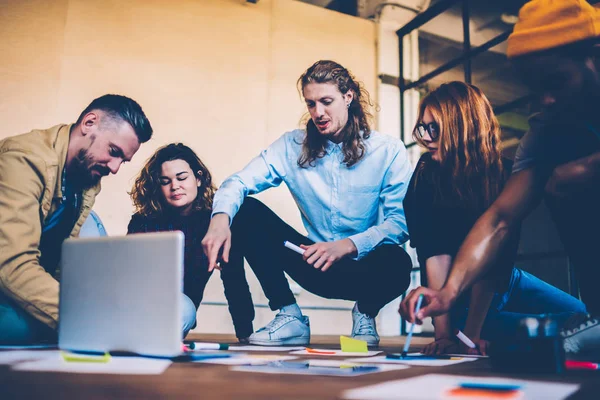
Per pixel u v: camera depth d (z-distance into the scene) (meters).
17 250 1.62
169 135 3.36
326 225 2.51
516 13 4.06
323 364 1.09
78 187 2.28
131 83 3.34
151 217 3.04
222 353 1.33
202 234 2.94
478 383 0.75
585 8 1.33
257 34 3.71
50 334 1.67
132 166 3.17
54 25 3.23
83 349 1.10
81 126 2.39
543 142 1.42
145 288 1.02
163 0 3.49
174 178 3.05
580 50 1.35
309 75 2.42
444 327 1.58
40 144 1.97
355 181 2.45
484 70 4.60
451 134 1.91
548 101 1.40
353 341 1.57
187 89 3.47
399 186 2.39
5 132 3.07
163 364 1.02
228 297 2.40
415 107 4.12
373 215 2.49
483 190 1.88
